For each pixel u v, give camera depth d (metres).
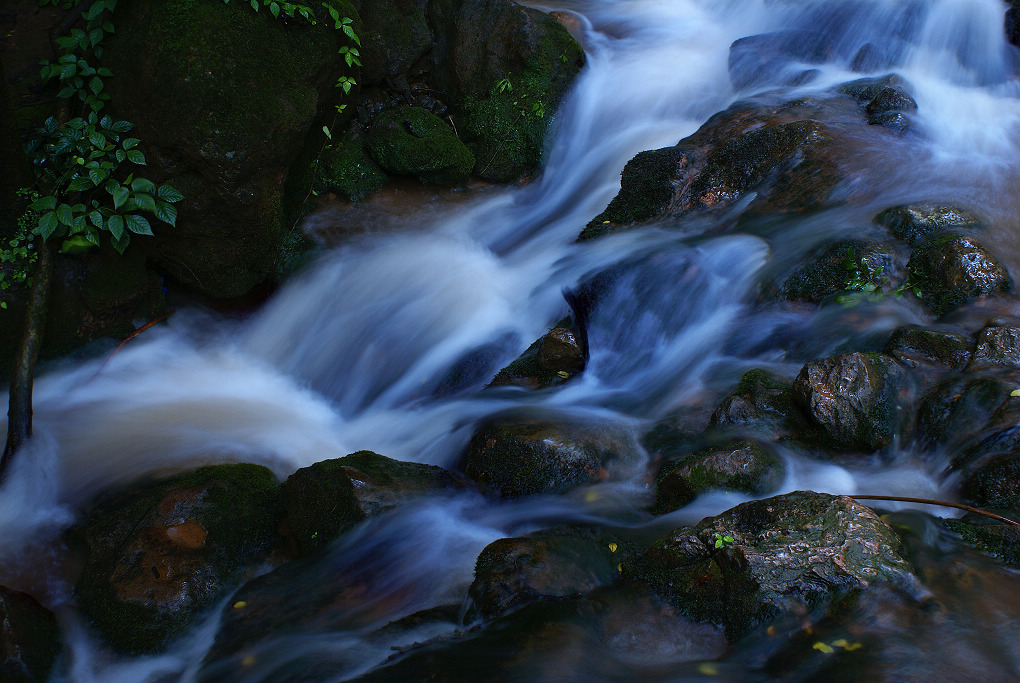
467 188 7.96
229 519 4.21
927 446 4.00
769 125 6.78
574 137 8.19
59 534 4.41
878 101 6.87
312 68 5.99
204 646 3.67
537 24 8.08
